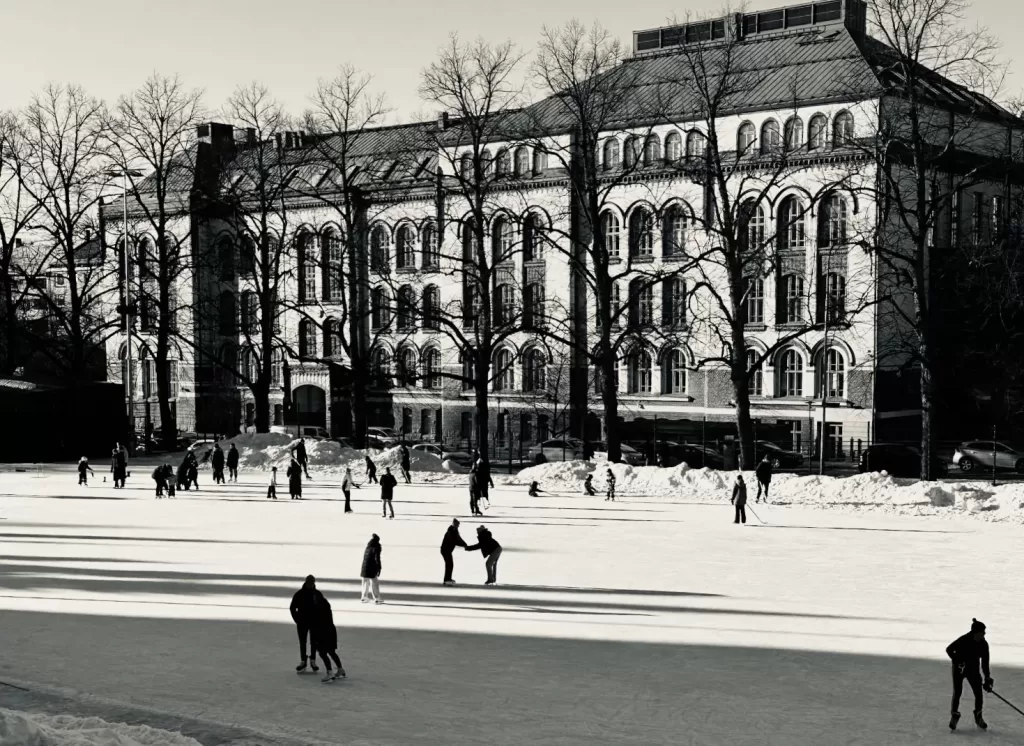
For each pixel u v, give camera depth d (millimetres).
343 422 94500
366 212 92062
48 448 72562
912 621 23594
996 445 61250
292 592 26922
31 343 82062
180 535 37344
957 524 39938
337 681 18844
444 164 88188
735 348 55562
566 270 81375
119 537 36906
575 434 79625
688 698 17953
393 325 91562
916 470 58969
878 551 33438
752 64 76062
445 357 88812
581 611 24703
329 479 60000
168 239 102625
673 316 70375
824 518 41906
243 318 95188
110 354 107875
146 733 14312
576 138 71062
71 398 73438
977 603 25516
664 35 85562
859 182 67188
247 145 82000
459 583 28266
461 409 88125
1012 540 35781
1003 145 75812
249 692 18094
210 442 70438
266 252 74812
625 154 76562
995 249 57344
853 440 69375
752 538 36281
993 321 69312
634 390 79625
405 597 26438
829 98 69312
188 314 99188
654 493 51781
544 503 47875
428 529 38844
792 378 72875
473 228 62844
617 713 17109
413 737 15750
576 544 35000
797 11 79125
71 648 21109
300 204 95312
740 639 21984
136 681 18766
